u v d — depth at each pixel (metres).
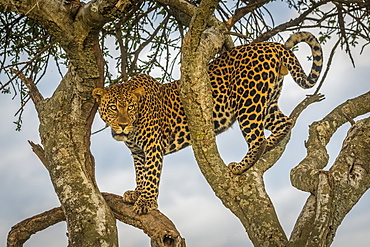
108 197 11.91
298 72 12.01
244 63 11.92
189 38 9.48
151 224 10.67
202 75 9.96
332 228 9.16
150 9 12.83
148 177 11.52
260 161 11.67
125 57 12.94
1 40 12.00
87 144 11.31
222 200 10.81
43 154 11.86
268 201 10.52
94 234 10.25
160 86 12.41
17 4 8.73
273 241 9.79
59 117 11.10
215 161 10.62
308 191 9.83
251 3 12.97
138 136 11.73
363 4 10.99
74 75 10.28
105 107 11.33
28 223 12.27
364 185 9.92
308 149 10.92
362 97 11.87
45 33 12.38
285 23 11.39
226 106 12.19
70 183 10.84
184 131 12.44
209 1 8.70
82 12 8.88
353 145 10.32
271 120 12.38
